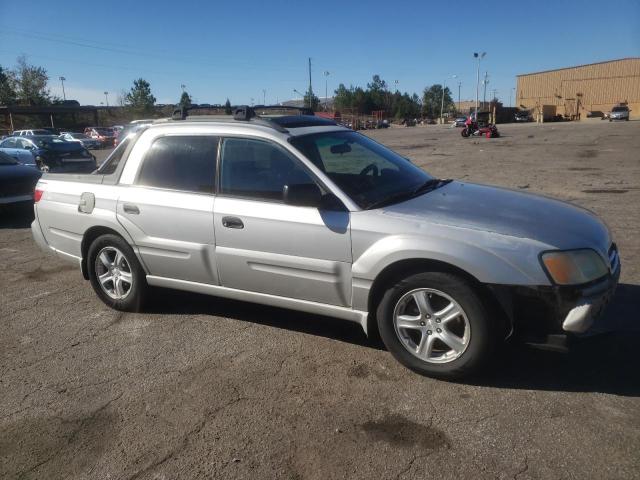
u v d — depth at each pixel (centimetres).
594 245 346
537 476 267
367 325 381
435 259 340
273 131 418
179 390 364
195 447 303
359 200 381
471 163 1714
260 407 339
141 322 480
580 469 270
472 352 341
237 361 400
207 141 443
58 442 314
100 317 495
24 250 757
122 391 365
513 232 338
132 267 483
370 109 11112
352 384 362
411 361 366
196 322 475
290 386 363
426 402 336
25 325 483
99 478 282
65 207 519
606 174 1312
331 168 407
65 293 564
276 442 304
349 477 274
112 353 422
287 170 405
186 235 443
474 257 330
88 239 514
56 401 356
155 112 6288
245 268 420
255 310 498
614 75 7225
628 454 279
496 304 337
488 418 316
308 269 390
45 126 6412
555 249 327
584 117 7506
